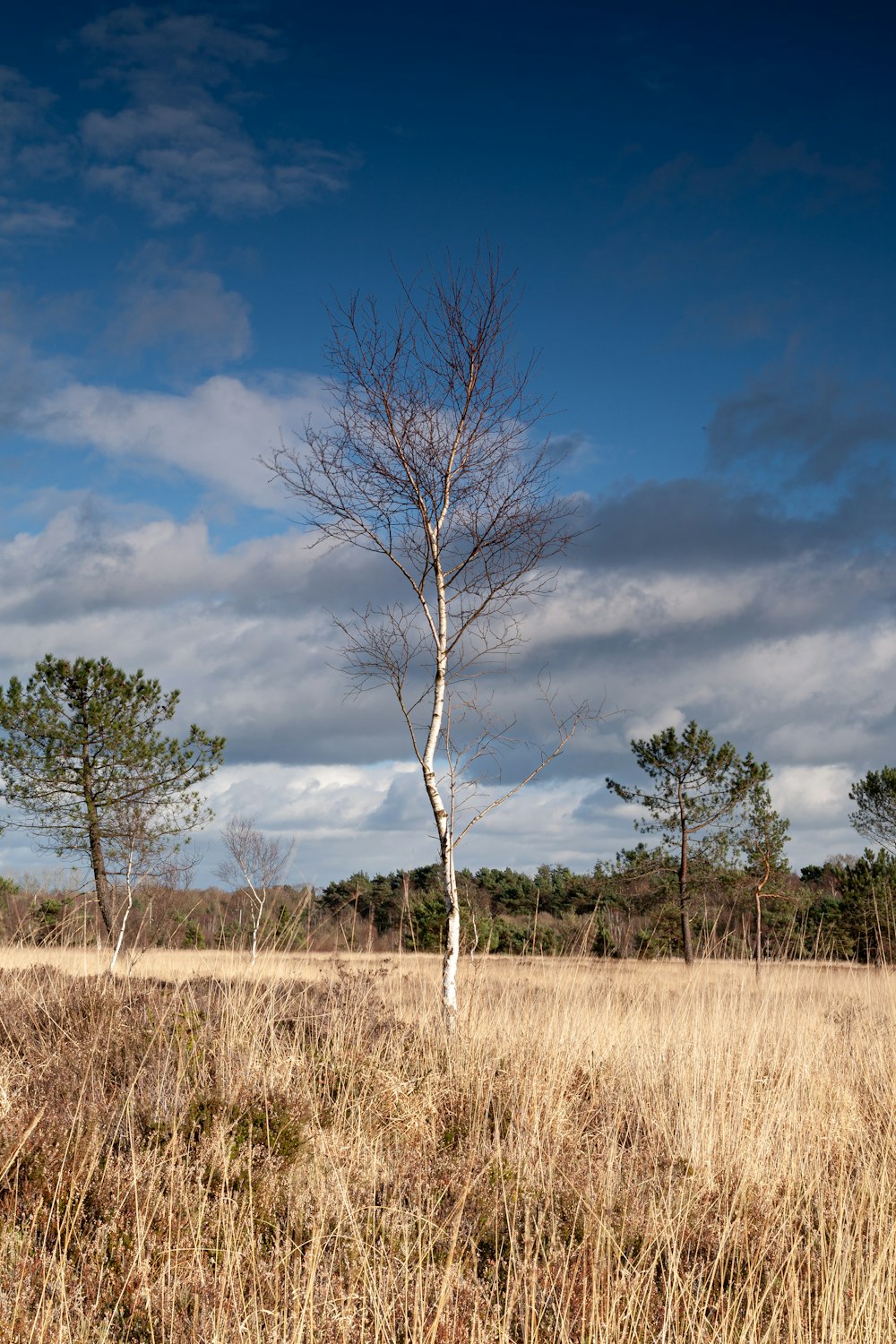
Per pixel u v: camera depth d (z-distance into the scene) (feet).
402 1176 16.34
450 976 26.68
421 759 29.14
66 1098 17.24
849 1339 12.51
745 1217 15.98
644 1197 16.78
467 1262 13.92
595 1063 24.41
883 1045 27.81
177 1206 14.16
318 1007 24.71
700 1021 25.84
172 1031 20.93
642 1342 12.19
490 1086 20.76
